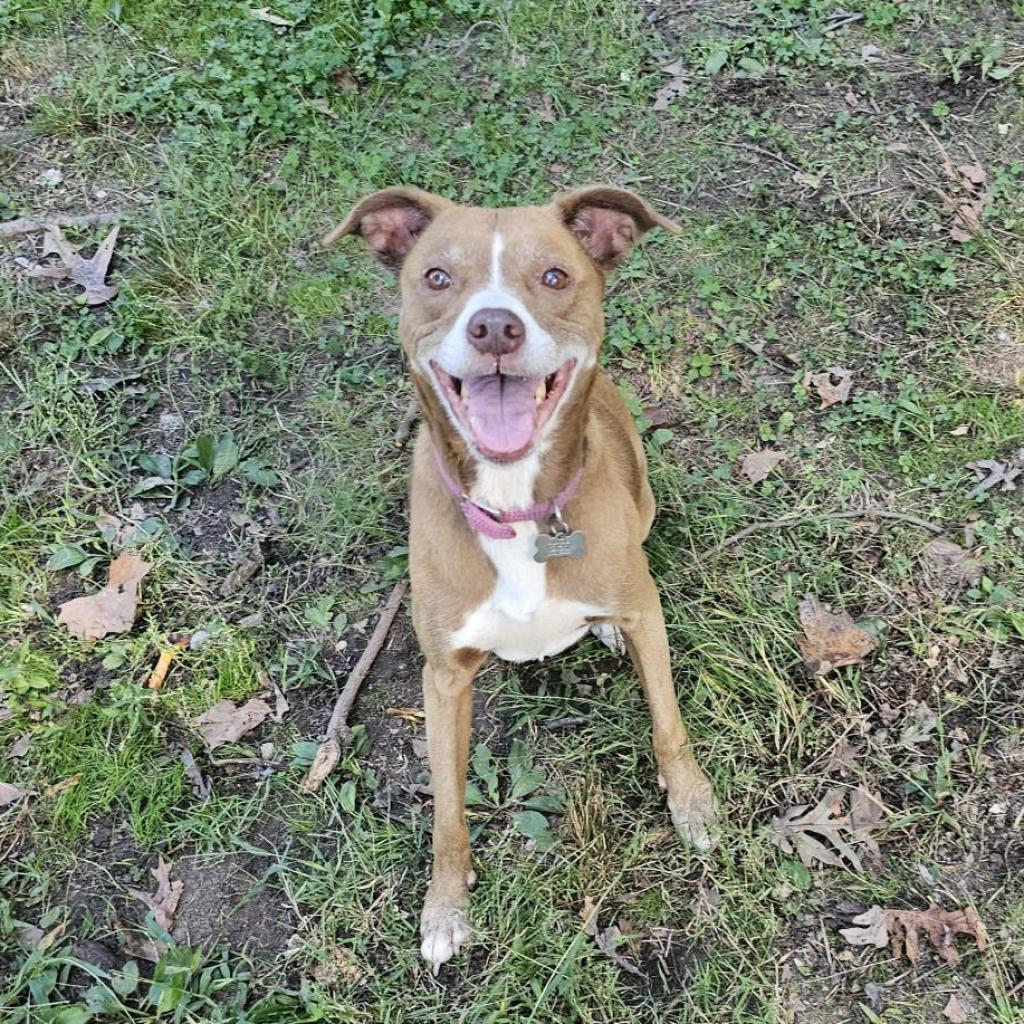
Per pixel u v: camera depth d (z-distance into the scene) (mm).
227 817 846
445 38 1397
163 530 1007
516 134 1280
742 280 1155
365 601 976
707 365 1092
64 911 799
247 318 1166
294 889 810
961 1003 729
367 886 812
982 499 981
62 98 1352
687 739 837
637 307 1132
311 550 1007
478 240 697
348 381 1117
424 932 777
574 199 740
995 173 1208
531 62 1354
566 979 749
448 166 1266
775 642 910
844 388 1062
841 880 788
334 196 1246
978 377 1065
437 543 742
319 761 866
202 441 1048
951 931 754
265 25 1393
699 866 806
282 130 1307
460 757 800
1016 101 1276
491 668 934
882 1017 727
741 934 767
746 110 1300
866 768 842
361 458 1063
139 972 769
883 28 1363
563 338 696
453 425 700
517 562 731
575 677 924
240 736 892
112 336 1139
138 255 1206
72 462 1049
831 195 1208
